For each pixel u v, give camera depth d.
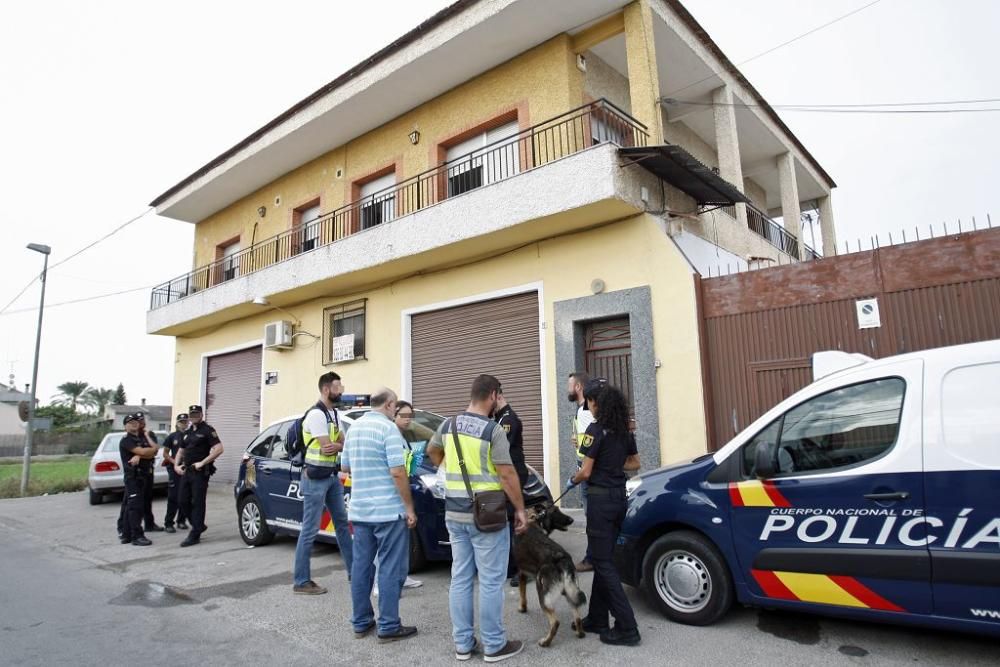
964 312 6.45
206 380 17.58
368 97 12.15
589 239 9.34
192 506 8.55
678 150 8.19
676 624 4.59
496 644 4.04
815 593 4.03
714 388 7.98
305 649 4.39
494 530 4.01
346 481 6.93
